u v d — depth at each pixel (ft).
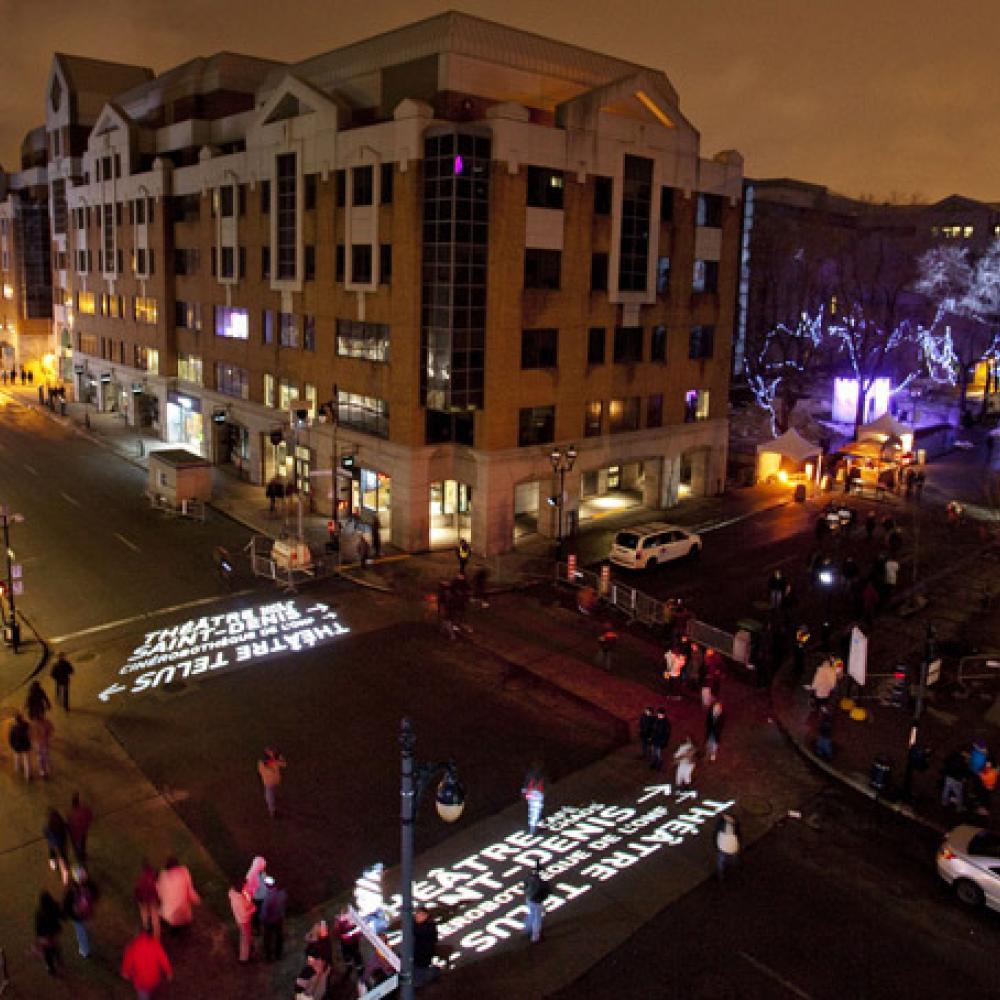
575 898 53.62
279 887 50.98
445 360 111.55
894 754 70.69
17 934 49.67
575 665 86.63
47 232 277.03
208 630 93.04
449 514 126.72
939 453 198.80
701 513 142.41
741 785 66.74
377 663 86.07
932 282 286.05
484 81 114.73
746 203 252.21
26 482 151.84
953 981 47.44
